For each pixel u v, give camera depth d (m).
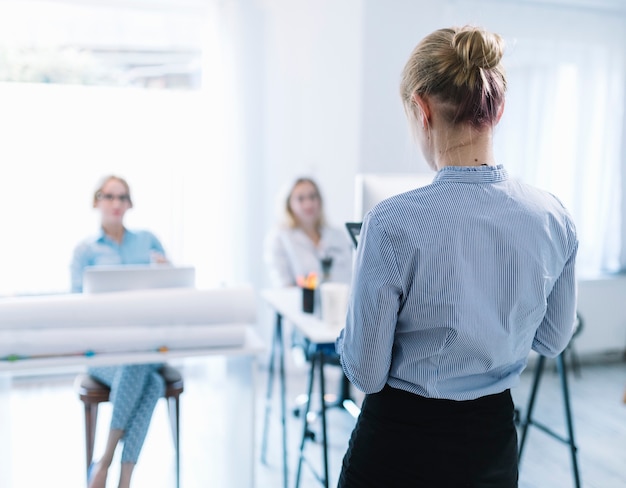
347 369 1.07
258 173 3.70
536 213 1.00
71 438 2.96
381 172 3.54
